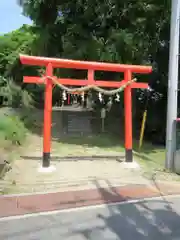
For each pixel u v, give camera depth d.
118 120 15.73
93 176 7.21
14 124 10.48
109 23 10.93
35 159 8.48
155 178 7.29
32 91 15.54
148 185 6.68
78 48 10.38
